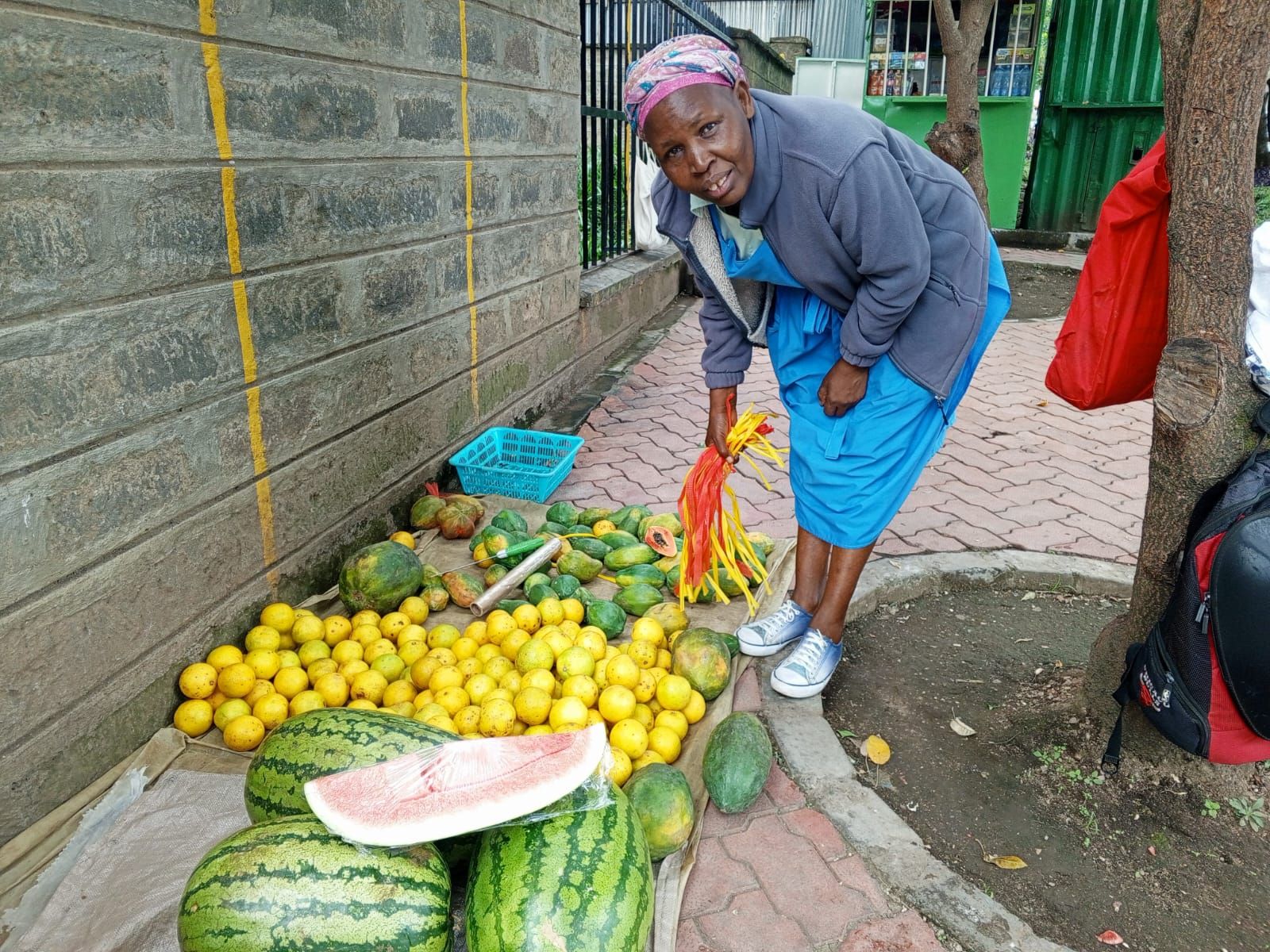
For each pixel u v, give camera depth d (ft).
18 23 7.76
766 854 8.73
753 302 10.27
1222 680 8.13
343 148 12.44
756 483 17.57
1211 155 7.90
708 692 10.57
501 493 16.26
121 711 9.44
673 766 9.74
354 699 10.48
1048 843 9.17
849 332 9.32
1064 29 42.98
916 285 8.77
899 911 8.14
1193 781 9.60
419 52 14.17
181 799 9.03
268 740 8.25
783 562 13.87
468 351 16.87
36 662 8.42
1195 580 8.14
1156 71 41.01
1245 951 7.98
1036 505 16.78
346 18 12.28
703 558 11.74
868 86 46.37
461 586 12.66
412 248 14.52
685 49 8.05
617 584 13.30
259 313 11.07
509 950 6.40
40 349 8.21
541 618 11.67
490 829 7.11
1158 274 9.12
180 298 9.81
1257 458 8.33
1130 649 9.10
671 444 19.69
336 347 12.72
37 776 8.54
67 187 8.34
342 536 13.35
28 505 8.20
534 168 19.08
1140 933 8.14
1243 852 9.02
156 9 9.12
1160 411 8.65
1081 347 9.73
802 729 10.36
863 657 12.31
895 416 9.95
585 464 18.57
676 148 8.23
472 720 9.79
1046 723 10.69
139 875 8.11
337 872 6.50
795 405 10.71
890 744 10.58
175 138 9.53
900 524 15.76
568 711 9.63
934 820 9.45
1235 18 7.47
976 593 14.01
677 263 34.76
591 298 23.67
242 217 10.63
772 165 8.45
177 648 10.19
